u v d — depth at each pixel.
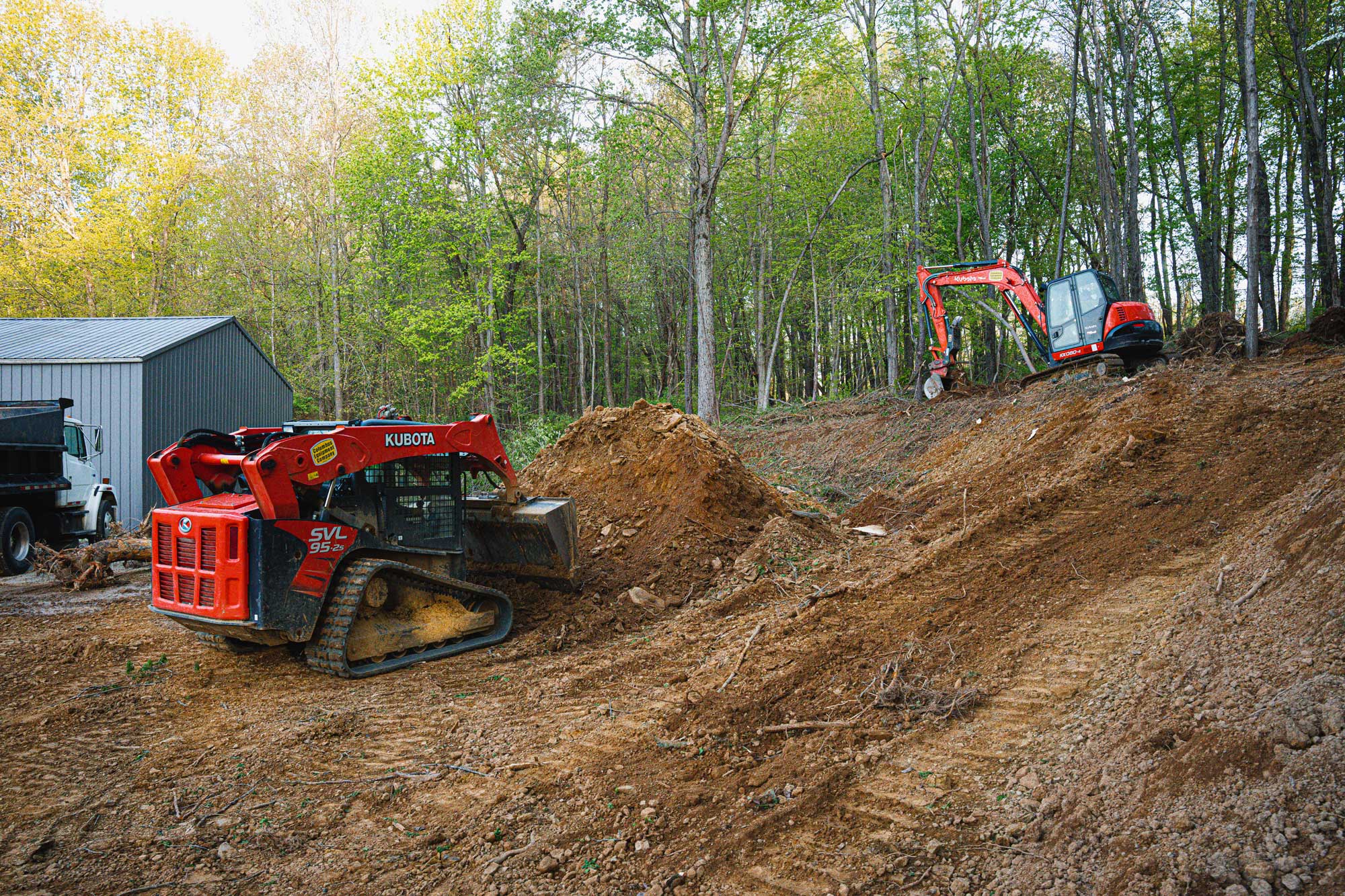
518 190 28.56
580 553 9.09
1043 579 6.85
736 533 9.30
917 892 3.01
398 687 6.14
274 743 5.07
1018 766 3.87
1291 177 23.28
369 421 7.06
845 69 24.48
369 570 6.39
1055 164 28.80
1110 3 21.44
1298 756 2.81
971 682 5.04
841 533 10.42
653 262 30.30
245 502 6.37
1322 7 20.28
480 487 10.17
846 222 26.64
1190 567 6.41
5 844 3.91
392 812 4.14
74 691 6.23
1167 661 4.33
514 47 24.30
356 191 24.95
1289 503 6.34
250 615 5.85
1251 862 2.47
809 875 3.23
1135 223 21.42
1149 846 2.77
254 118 28.77
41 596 10.03
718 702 5.18
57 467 12.55
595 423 10.77
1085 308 15.35
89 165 29.47
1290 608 4.05
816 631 6.36
